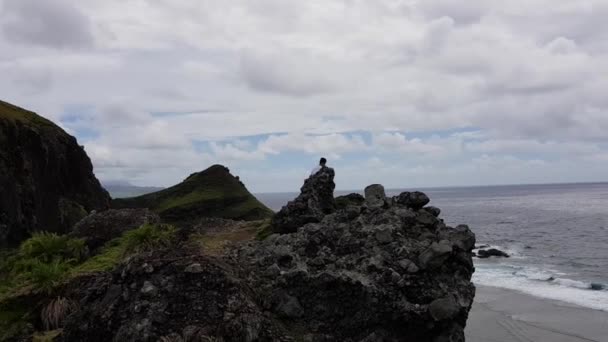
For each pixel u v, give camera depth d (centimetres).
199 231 3142
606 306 4112
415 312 1769
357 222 2166
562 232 9775
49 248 2916
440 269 1916
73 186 8875
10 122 7312
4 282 2700
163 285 1702
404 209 2197
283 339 1723
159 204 9350
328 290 1852
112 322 1680
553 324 3641
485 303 4331
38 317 2170
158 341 1568
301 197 2627
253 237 2762
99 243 3475
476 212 16325
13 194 6600
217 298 1681
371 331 1780
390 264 1909
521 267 6247
